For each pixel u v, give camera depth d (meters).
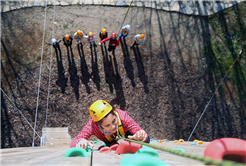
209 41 9.27
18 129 7.82
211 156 0.75
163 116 8.52
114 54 8.71
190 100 8.73
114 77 8.57
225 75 9.00
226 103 8.79
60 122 8.05
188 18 9.39
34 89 8.12
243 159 0.73
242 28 9.34
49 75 8.24
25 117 7.93
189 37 9.23
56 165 0.77
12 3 8.55
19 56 8.23
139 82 8.66
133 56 8.79
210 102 8.77
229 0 9.62
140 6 9.23
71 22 8.74
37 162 0.86
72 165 0.78
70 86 8.31
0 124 7.74
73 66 8.43
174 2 9.45
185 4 9.49
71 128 8.07
